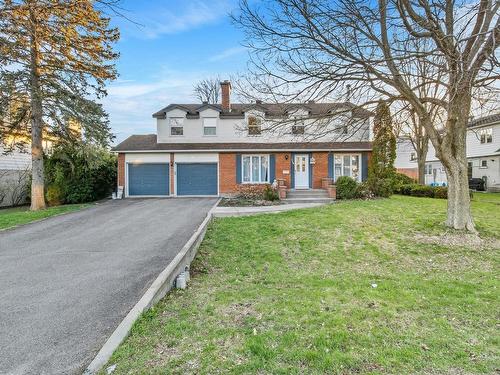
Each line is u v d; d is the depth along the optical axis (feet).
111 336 11.68
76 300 15.43
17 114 53.21
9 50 44.50
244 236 29.76
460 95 25.89
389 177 59.98
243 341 11.54
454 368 9.78
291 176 66.39
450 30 23.75
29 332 12.39
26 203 67.31
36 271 20.04
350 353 10.59
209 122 69.21
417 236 28.73
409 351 10.72
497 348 11.02
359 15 25.31
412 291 16.84
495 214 39.91
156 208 49.29
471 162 93.61
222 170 66.69
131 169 66.74
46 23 44.16
